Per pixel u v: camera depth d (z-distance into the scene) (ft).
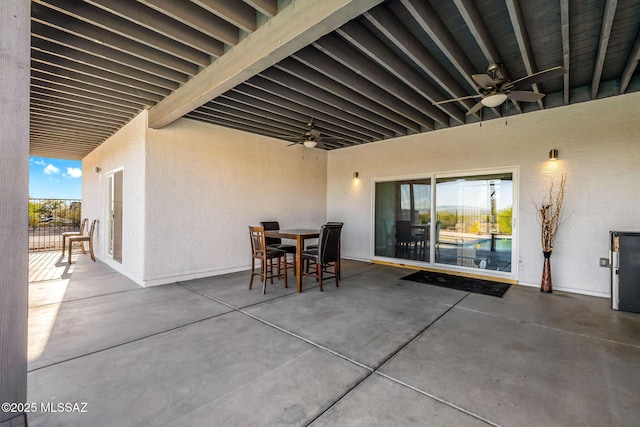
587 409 5.99
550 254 14.89
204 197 17.12
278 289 14.84
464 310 11.90
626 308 11.71
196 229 16.79
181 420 5.64
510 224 16.34
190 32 9.09
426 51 10.42
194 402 6.17
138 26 8.79
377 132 19.99
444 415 5.83
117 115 15.78
